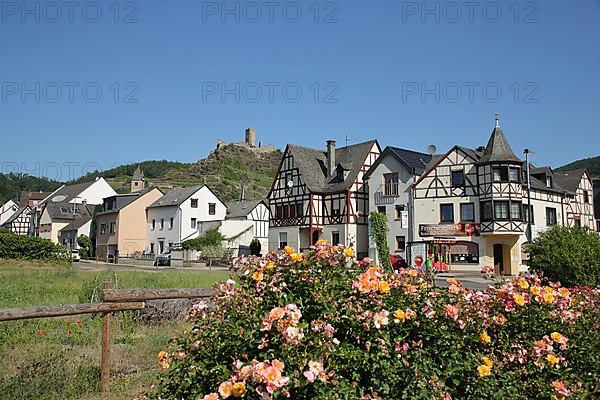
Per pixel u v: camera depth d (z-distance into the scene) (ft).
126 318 31.48
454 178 115.55
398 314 12.61
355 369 11.55
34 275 71.87
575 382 14.25
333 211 135.44
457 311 14.12
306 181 138.21
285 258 13.87
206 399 10.36
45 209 234.38
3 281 60.18
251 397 10.45
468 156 113.91
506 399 13.26
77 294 44.57
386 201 124.77
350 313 12.32
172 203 179.11
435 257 106.52
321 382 10.53
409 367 12.06
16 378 19.27
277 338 11.23
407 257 109.50
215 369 11.59
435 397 12.08
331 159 141.79
